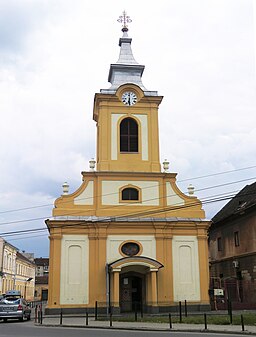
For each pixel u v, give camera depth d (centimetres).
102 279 3145
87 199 3341
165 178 3447
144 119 3584
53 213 3275
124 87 3591
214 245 4594
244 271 3794
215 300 3316
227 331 1881
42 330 2075
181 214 3372
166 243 3278
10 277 6706
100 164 3438
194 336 1723
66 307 3078
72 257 3181
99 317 2781
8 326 2403
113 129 3531
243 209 3791
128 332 1923
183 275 3238
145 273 3231
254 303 3419
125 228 3269
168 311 3131
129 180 3403
